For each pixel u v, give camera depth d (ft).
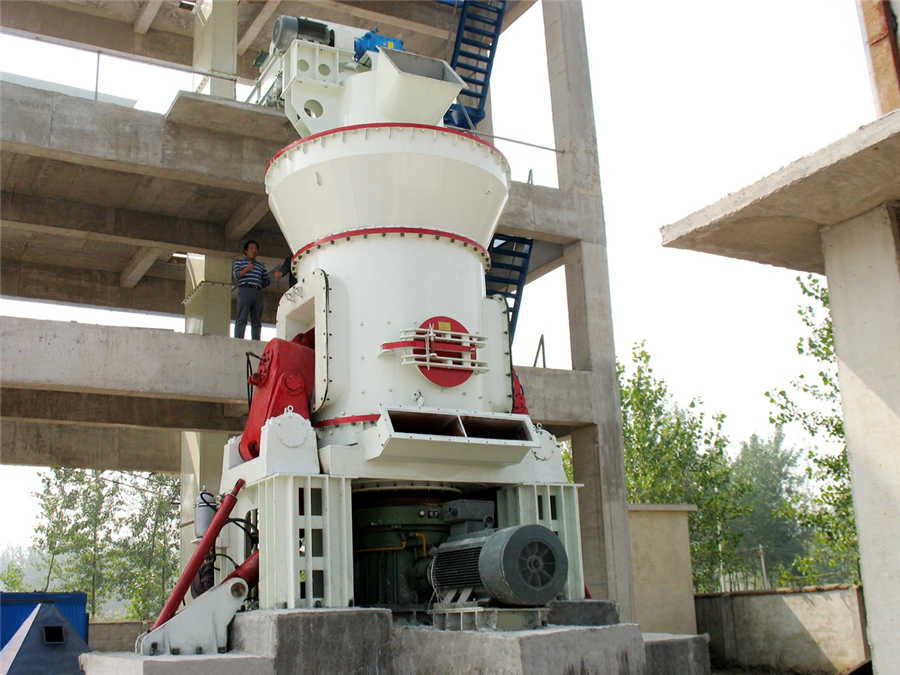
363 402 37.45
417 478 36.22
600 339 69.41
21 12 80.33
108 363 53.78
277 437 35.17
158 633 32.27
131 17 83.41
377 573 37.70
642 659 30.30
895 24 28.89
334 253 39.63
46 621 37.22
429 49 89.97
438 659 30.09
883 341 27.84
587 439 68.44
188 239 69.97
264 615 30.68
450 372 38.24
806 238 30.81
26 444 81.76
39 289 82.94
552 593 31.30
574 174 71.72
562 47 74.64
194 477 75.92
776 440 256.73
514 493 38.70
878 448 27.73
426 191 39.40
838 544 75.20
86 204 67.31
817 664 55.36
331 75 45.57
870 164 25.48
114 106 56.59
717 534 106.83
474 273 40.91
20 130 53.88
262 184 59.67
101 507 159.33
